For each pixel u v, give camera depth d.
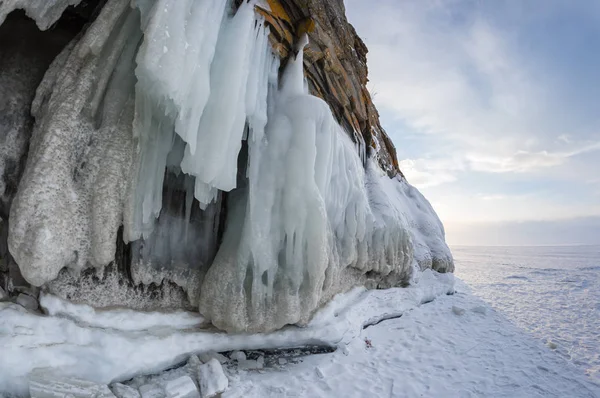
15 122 4.11
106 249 3.93
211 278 4.80
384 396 4.58
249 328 4.80
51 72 4.07
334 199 6.44
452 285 11.68
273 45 5.51
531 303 12.42
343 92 8.42
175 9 3.69
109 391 3.51
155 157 4.08
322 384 4.65
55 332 3.60
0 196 3.90
